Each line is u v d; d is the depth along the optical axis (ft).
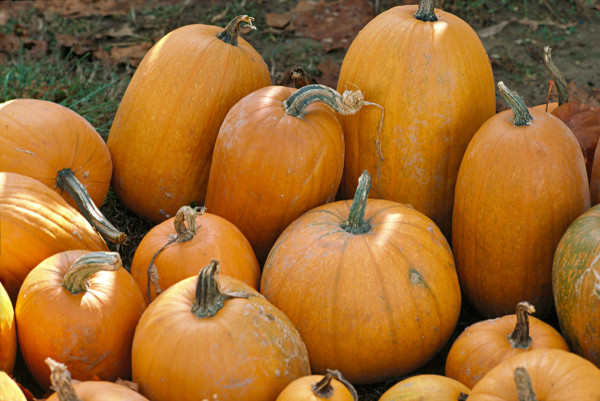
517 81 15.58
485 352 7.68
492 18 17.70
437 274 8.38
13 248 8.14
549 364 6.57
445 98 9.43
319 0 18.49
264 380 7.14
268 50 16.61
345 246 8.25
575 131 10.30
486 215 8.84
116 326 7.69
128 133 10.58
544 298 9.25
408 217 8.80
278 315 7.62
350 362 8.30
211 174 9.98
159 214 11.05
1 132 9.24
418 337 8.28
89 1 17.99
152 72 10.34
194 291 7.59
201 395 7.02
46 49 16.01
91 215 9.43
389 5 18.16
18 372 8.34
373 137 9.80
